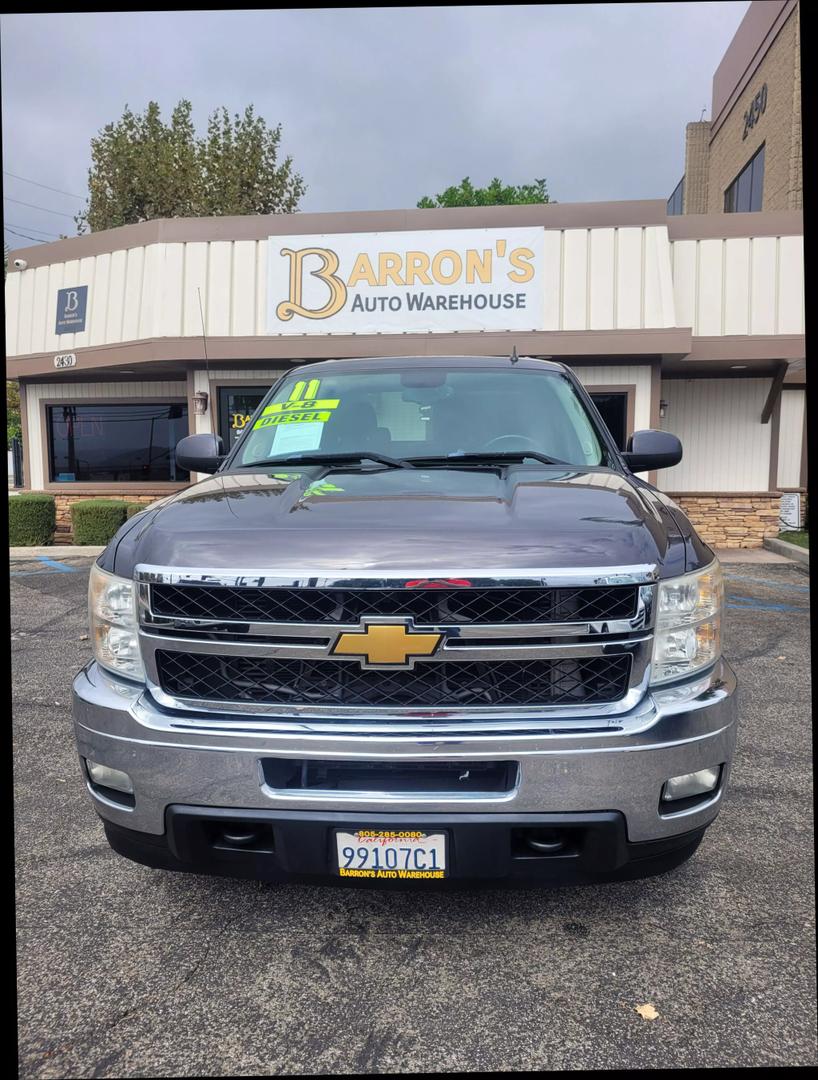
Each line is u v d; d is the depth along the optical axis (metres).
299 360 11.33
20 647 5.96
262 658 1.98
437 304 10.80
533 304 10.65
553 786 1.90
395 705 1.94
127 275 11.78
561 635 1.92
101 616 2.18
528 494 2.32
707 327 10.71
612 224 10.52
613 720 1.92
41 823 3.09
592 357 10.91
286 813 1.95
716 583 2.13
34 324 12.92
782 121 15.29
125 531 2.34
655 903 2.48
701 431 12.23
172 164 21.98
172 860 2.13
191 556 2.01
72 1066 1.84
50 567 10.03
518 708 1.94
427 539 1.97
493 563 1.91
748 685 4.83
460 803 1.90
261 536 2.03
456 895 2.54
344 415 3.31
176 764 1.98
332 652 1.92
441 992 2.07
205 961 2.21
